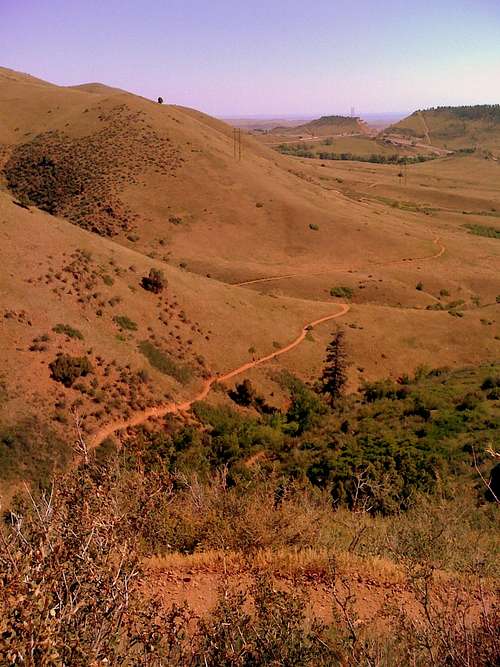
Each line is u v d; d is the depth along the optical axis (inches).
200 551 303.4
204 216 3786.9
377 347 2132.1
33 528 143.1
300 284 2972.4
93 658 118.0
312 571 273.3
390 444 951.0
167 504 308.3
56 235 1803.6
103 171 4035.4
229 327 1898.4
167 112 5083.7
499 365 1765.5
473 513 466.9
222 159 4458.7
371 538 336.2
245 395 1583.4
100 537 151.7
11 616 109.3
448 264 3634.4
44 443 1019.3
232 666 158.6
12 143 4611.2
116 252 1962.4
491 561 299.4
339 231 3875.5
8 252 1558.8
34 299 1430.9
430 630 169.9
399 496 524.7
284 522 323.9
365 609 232.4
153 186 3951.8
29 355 1242.0
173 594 245.0
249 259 3462.1
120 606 136.3
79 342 1378.0
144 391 1362.0
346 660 161.9
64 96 5369.1
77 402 1178.6
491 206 6446.9
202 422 1378.0
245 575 269.1
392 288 2982.3
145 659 141.6
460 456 820.6
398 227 4343.0
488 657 153.2
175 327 1734.7
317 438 1189.1
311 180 6122.1
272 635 170.1
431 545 297.1
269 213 3944.4
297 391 1734.7
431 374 2034.9
